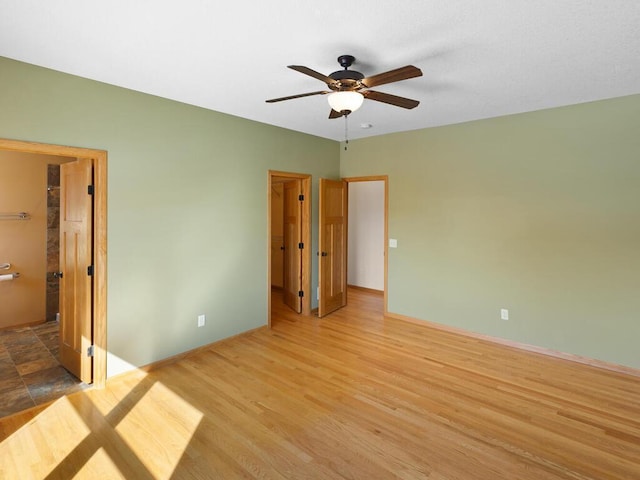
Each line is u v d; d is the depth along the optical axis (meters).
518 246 3.91
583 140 3.48
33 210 4.59
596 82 2.93
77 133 2.79
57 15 1.95
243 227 4.14
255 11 1.92
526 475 2.04
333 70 2.69
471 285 4.26
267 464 2.12
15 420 2.54
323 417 2.60
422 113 3.85
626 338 3.33
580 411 2.70
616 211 3.35
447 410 2.70
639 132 3.21
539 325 3.80
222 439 2.34
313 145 5.02
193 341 3.69
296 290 5.26
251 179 4.20
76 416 2.60
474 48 2.33
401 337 4.25
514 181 3.90
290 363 3.51
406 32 2.13
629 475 2.04
